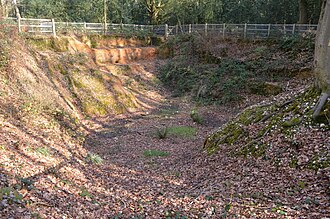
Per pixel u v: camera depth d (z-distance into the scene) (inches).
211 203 224.2
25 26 693.9
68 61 658.8
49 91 514.3
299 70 643.5
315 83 310.3
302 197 202.1
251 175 266.1
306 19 827.4
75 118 506.6
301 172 236.4
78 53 727.1
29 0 995.3
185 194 256.8
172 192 266.8
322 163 230.2
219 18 1138.0
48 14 984.3
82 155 358.3
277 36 780.6
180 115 633.0
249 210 198.5
